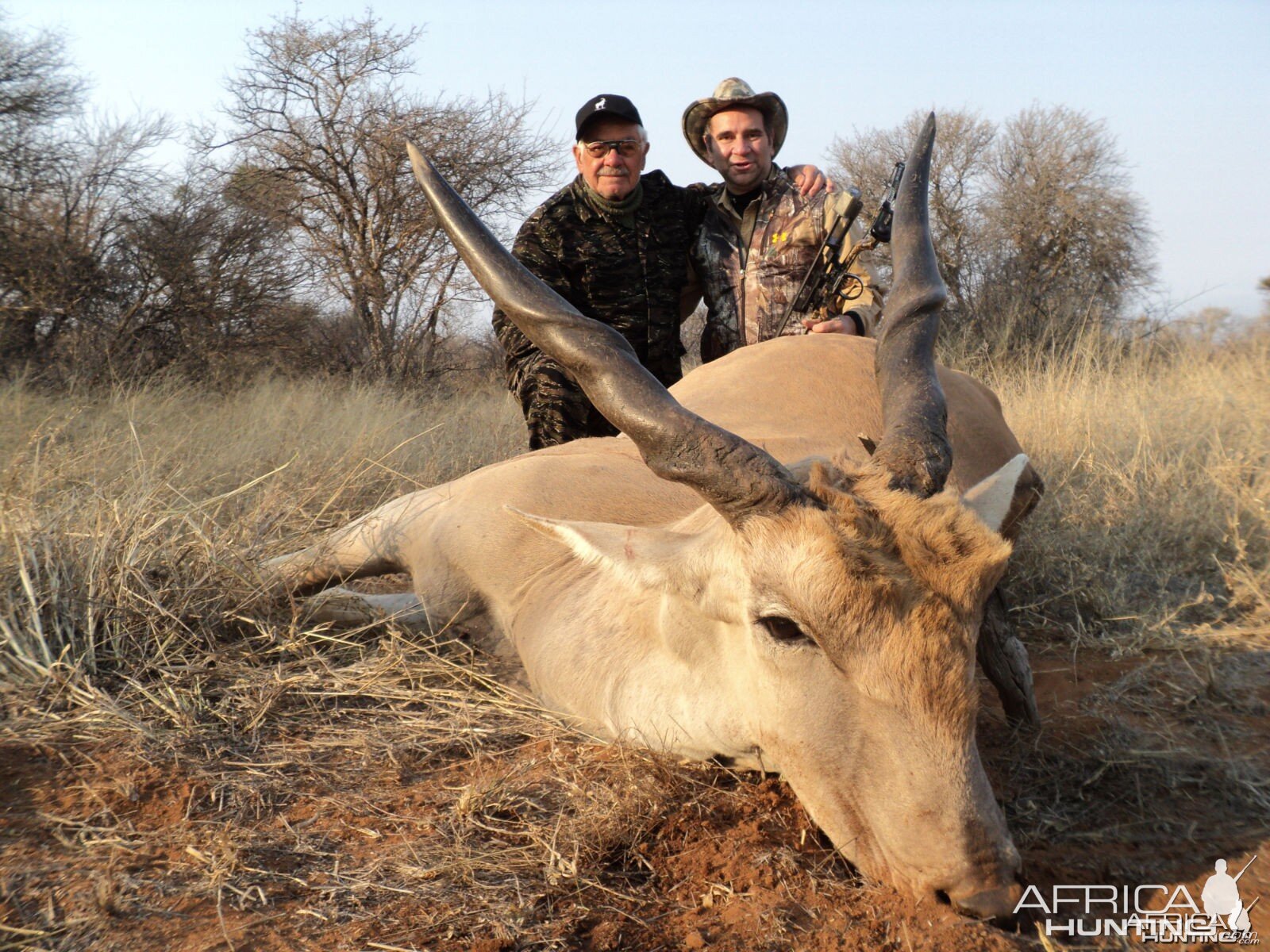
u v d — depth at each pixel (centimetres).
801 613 252
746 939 241
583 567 371
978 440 441
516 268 304
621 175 560
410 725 343
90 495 458
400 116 1648
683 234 594
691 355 1487
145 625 375
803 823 287
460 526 404
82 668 344
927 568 242
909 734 245
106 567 382
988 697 381
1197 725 354
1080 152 1845
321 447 680
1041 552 487
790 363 461
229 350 1480
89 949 234
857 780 254
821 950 238
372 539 430
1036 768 323
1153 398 768
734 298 582
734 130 565
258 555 427
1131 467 587
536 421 553
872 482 265
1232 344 983
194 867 263
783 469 267
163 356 1433
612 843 277
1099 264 1812
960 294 1608
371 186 1630
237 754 317
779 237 570
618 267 575
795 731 264
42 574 379
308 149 1647
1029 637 444
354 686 364
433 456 700
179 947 235
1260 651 412
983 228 1833
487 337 1952
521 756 327
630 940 242
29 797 289
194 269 1483
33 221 1396
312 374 1546
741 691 289
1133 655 416
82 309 1377
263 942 237
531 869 266
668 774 302
